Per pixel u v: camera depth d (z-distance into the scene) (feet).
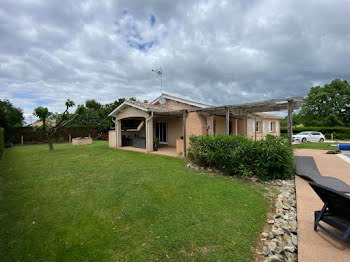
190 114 41.63
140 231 11.19
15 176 24.14
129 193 17.56
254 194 16.94
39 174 25.07
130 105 47.80
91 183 20.90
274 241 9.82
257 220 12.28
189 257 8.87
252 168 21.88
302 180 20.48
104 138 97.81
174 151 45.34
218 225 11.63
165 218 12.67
